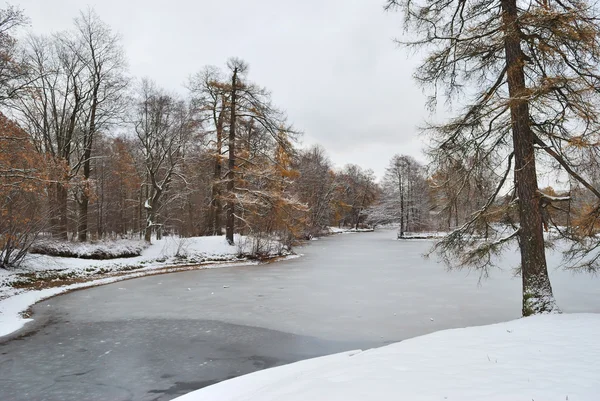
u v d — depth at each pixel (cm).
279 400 431
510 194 979
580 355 508
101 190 3459
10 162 1350
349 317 1187
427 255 1031
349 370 524
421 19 925
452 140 918
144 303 1384
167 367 788
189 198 3572
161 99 2728
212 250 2556
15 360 825
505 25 762
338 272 2133
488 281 1819
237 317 1194
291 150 2614
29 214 1675
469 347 594
